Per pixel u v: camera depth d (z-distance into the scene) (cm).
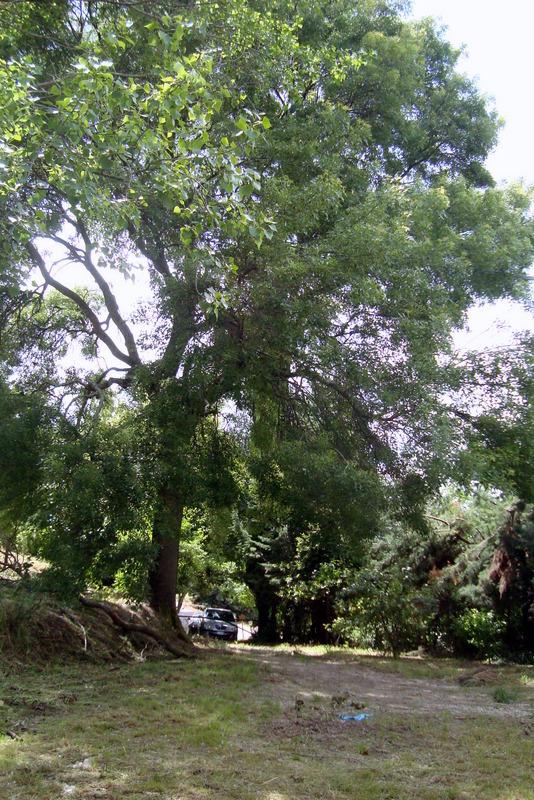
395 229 1130
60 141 672
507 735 740
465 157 1716
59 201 1006
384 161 1581
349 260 1055
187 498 1067
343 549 1302
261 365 1076
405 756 641
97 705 789
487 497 1655
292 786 531
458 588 1847
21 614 1035
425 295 1120
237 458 1211
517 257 1459
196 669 1116
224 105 1096
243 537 2159
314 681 1119
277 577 2164
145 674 1029
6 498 1075
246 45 1048
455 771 594
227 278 955
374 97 1421
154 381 1121
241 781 537
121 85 673
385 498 1022
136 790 503
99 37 881
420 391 1036
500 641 1792
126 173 778
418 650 1897
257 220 768
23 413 1052
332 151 1237
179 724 713
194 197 778
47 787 501
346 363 1043
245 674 1082
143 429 1053
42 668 1003
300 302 999
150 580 1456
